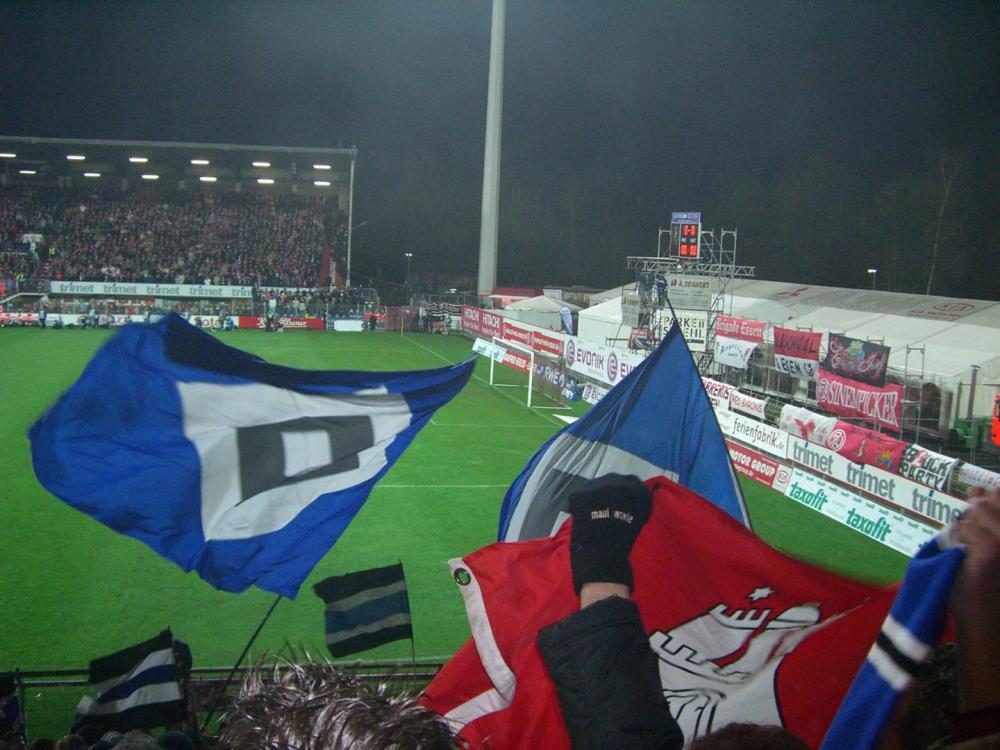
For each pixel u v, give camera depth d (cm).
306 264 6156
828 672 298
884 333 2761
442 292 7075
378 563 1335
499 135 4650
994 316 2659
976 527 104
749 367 2900
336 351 4281
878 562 1441
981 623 101
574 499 196
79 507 484
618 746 156
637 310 3127
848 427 1741
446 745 124
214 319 5300
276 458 521
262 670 159
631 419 577
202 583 1223
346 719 121
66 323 5022
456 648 1020
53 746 555
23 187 6444
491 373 3428
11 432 2209
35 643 1015
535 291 5688
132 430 493
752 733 128
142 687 604
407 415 551
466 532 1516
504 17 4519
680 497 361
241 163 6738
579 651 168
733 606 336
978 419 2223
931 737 115
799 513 1739
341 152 6284
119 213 6300
